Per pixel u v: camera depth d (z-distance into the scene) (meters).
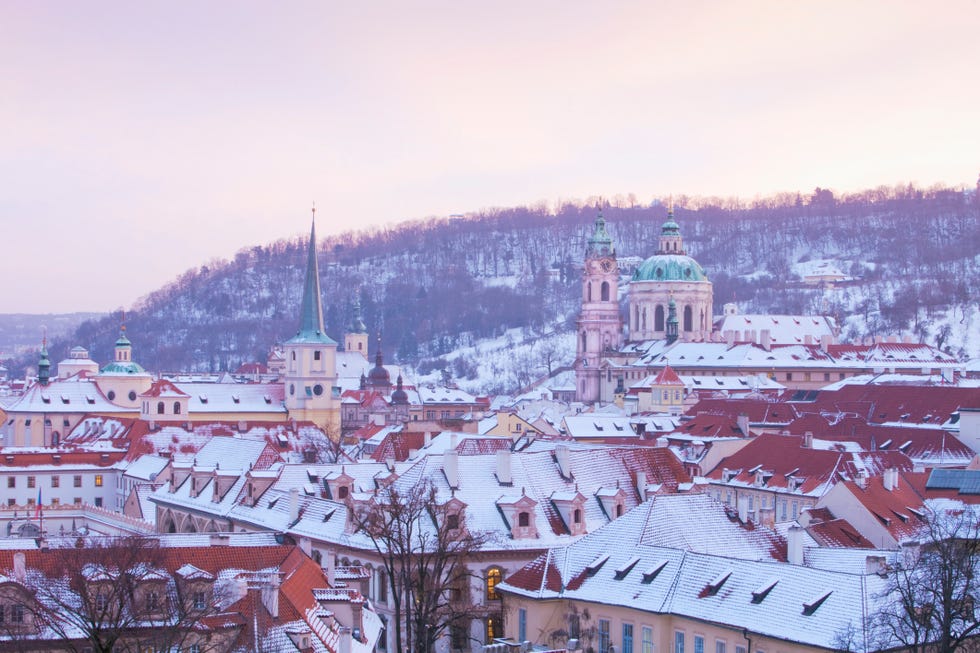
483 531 154.38
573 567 136.50
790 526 148.62
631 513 139.88
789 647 111.50
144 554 119.38
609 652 129.00
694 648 121.12
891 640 106.38
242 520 187.62
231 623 106.19
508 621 138.12
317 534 164.75
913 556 122.12
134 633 104.44
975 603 112.38
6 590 106.81
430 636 132.12
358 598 121.81
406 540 142.75
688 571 126.31
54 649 103.94
